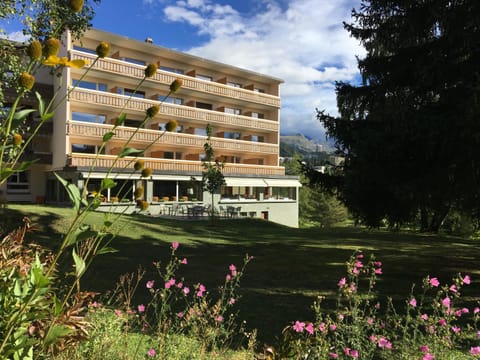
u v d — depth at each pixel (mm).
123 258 10750
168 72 33219
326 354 2844
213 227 22219
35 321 2107
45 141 29312
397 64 10656
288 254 12883
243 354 3854
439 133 8492
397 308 6215
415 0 9734
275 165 41969
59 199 27734
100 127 28562
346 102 12297
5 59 8562
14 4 8445
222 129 38719
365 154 9336
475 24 8328
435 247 15773
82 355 2820
